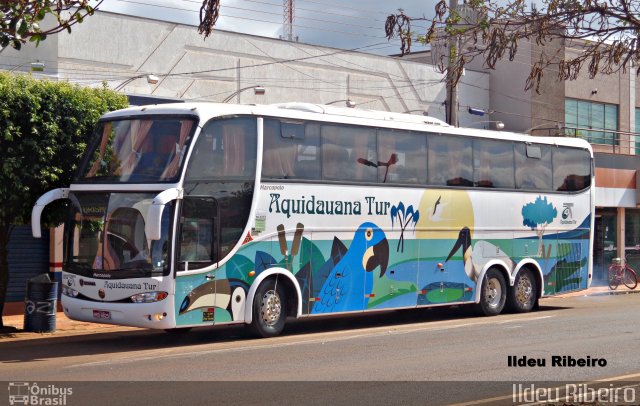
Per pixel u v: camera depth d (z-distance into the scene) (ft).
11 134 54.39
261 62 94.22
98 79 82.33
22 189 55.42
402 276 63.72
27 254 73.15
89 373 40.98
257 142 55.16
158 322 50.29
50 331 60.95
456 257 67.77
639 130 128.67
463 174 68.59
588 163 79.66
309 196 57.93
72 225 54.03
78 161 57.77
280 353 48.11
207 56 90.22
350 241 60.29
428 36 31.96
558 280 76.38
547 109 115.03
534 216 74.28
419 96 107.24
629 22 29.78
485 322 65.31
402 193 63.87
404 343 52.47
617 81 124.57
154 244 50.67
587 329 59.77
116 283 51.29
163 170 51.34
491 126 115.34
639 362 44.80
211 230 52.65
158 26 86.63
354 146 60.95
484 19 31.42
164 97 84.38
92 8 37.35
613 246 117.08
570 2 30.30
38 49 77.92
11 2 36.17
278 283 56.65
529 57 112.47
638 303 85.76
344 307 59.82
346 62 100.99
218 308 52.95
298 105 59.57
